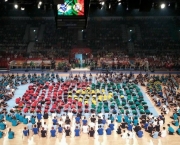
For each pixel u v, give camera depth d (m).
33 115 26.58
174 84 37.97
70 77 40.69
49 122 26.25
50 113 28.33
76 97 31.08
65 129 23.62
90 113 28.12
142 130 24.98
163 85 38.59
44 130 23.33
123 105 29.88
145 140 23.06
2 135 23.62
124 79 40.03
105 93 34.34
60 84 37.88
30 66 48.84
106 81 38.81
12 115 26.75
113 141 22.84
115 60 49.84
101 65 49.00
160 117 26.05
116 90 34.78
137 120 25.19
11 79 39.25
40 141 22.78
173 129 24.12
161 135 23.59
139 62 49.34
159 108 30.22
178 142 22.78
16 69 48.47
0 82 37.25
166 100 31.83
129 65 49.19
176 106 30.00
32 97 31.66
